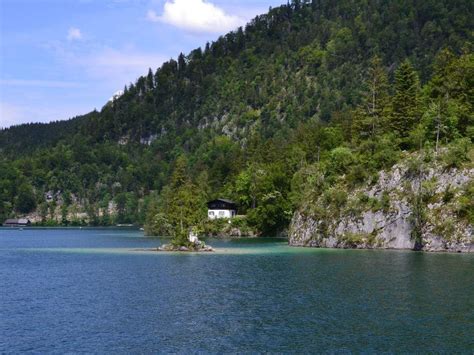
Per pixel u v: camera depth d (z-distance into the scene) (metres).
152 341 46.84
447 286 69.00
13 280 80.44
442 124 137.75
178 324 52.25
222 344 45.78
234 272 86.31
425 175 127.50
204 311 57.50
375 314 54.59
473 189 118.50
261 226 199.75
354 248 131.88
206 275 83.31
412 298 61.72
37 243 173.75
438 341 45.72
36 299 65.06
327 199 142.38
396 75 158.00
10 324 52.75
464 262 95.00
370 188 135.62
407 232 125.19
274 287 70.94
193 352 43.88
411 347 44.28
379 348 44.16
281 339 46.91
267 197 195.25
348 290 67.38
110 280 79.31
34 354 43.69
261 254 118.25
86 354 43.62
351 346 44.72
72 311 58.22
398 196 129.00
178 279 79.44
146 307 59.81
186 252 126.94
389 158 137.12
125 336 48.38
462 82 155.12
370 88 170.00
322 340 46.41
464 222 117.50
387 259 101.75
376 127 159.38
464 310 55.62
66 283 77.00
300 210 151.75
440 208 121.62
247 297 64.44
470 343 45.12
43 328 51.25
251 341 46.50
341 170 154.00
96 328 51.09
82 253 127.50
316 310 56.84
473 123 144.00
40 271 91.31
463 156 126.25
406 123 149.75
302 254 116.69
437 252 116.88
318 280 75.81
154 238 199.00
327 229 139.25
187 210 134.38
